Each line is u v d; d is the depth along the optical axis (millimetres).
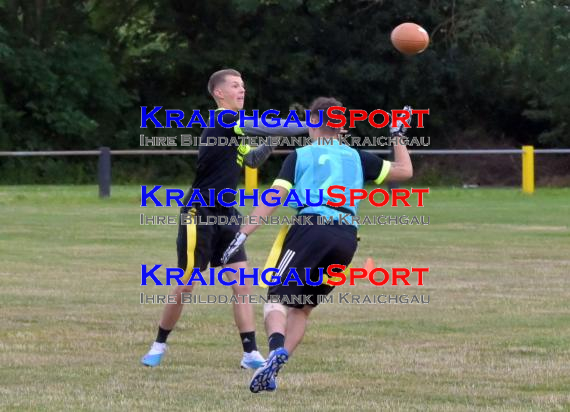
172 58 92375
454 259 31500
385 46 93188
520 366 16766
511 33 94438
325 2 90812
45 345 18531
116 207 50875
